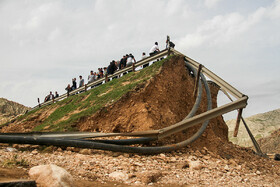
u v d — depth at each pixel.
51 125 13.41
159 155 10.16
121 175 6.56
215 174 8.39
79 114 13.02
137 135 9.14
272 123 77.31
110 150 9.29
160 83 13.61
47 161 7.15
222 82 12.05
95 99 14.71
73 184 4.73
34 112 18.83
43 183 4.54
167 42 17.20
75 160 7.64
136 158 9.23
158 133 9.27
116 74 18.70
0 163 6.09
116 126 11.89
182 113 14.44
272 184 8.43
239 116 10.41
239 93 10.70
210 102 15.53
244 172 9.88
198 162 8.95
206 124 13.02
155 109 12.38
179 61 15.84
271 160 15.73
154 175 6.79
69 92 21.58
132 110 12.11
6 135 8.91
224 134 19.64
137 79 14.62
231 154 13.15
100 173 6.70
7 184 3.78
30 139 8.71
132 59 19.27
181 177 7.43
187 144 11.48
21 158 6.89
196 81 14.30
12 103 43.97
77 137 9.35
